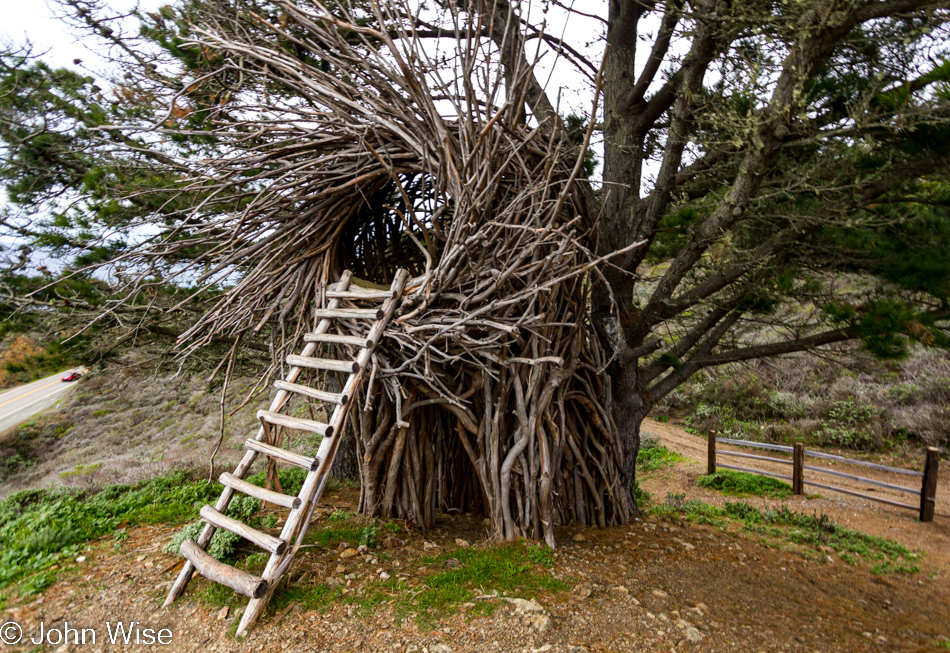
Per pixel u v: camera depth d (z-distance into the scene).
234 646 2.94
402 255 5.54
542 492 4.28
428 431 5.12
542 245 4.05
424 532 4.75
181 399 16.27
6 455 15.43
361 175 4.33
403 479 4.98
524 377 4.43
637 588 3.77
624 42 5.78
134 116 5.77
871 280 5.12
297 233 4.47
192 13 5.55
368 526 4.52
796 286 4.96
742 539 5.74
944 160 3.95
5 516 4.58
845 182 4.50
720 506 8.06
